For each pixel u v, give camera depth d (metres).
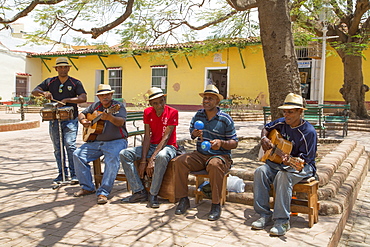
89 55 26.62
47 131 13.49
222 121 4.49
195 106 23.80
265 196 4.07
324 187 4.62
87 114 5.28
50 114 5.55
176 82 24.39
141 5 8.83
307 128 4.11
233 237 3.69
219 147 4.35
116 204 4.77
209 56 23.03
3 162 7.46
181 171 4.43
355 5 13.45
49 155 8.30
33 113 22.84
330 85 19.22
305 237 3.68
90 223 4.06
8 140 10.91
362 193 6.09
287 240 3.61
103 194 4.81
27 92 29.83
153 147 4.96
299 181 3.94
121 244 3.51
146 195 4.93
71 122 5.80
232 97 20.72
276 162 4.10
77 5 7.69
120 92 26.62
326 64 19.25
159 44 10.16
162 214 4.38
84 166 5.10
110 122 5.12
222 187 4.26
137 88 25.86
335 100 19.12
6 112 23.47
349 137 11.71
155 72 25.14
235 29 10.72
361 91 15.22
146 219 4.20
